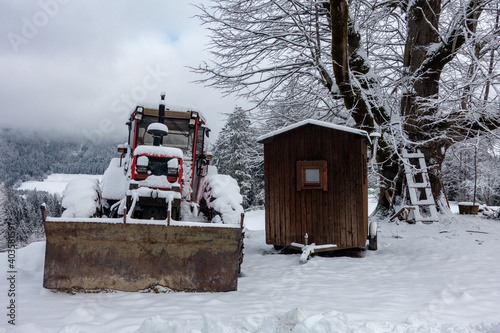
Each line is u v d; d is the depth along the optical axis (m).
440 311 3.08
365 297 3.67
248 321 2.60
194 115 5.77
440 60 9.60
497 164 14.75
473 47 8.84
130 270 3.82
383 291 3.95
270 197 6.92
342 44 8.30
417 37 10.28
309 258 6.09
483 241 7.44
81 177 4.51
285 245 6.68
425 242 7.50
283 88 11.97
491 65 9.20
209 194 5.23
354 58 9.99
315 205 6.55
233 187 5.00
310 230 6.54
